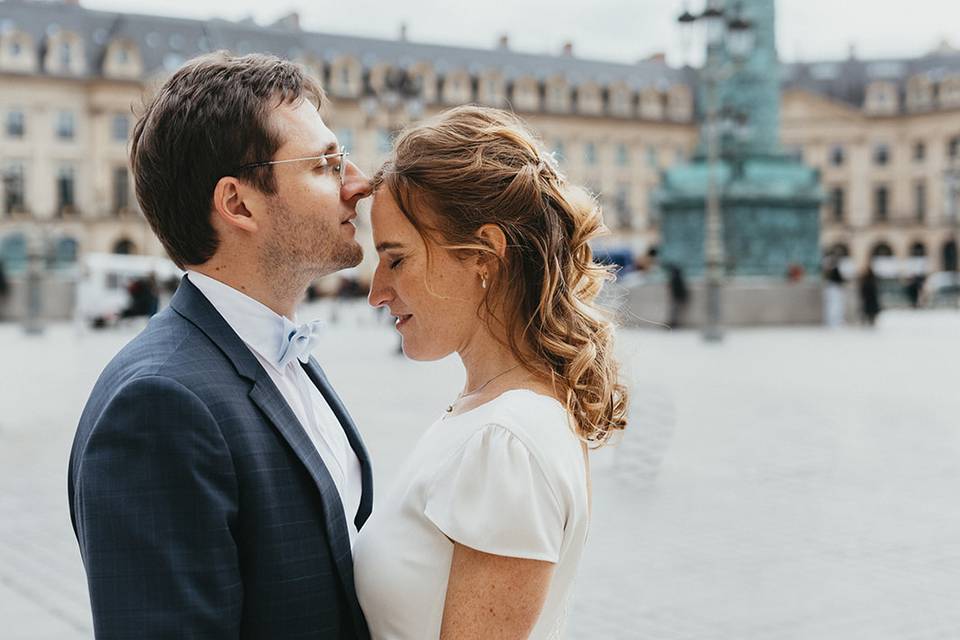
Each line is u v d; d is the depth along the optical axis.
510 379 2.01
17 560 6.84
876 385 16.72
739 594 6.02
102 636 1.74
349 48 81.50
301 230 2.04
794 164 33.56
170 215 2.04
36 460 10.44
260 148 2.00
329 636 1.95
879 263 85.94
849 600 5.93
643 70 93.69
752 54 32.84
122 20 77.19
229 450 1.86
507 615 1.83
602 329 2.08
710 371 18.95
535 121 87.25
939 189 92.81
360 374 18.84
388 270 2.06
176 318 2.02
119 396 1.82
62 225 73.94
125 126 75.62
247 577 1.89
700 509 8.08
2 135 73.50
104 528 1.77
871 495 8.58
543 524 1.84
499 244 1.97
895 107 95.25
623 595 6.01
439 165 1.97
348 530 2.10
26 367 20.81
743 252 32.81
